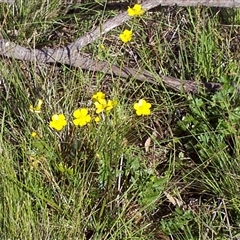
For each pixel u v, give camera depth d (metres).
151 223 1.16
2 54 1.36
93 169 1.21
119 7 1.52
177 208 1.18
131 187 1.17
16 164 1.18
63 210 1.14
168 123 1.29
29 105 1.26
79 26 1.48
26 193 1.12
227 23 1.47
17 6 1.46
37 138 1.20
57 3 1.49
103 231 1.15
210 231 1.15
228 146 1.24
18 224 1.10
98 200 1.18
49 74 1.35
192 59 1.40
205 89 1.32
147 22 1.48
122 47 1.36
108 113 1.21
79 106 1.30
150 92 1.34
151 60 1.42
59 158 1.21
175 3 1.39
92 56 1.36
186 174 1.21
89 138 1.21
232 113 1.24
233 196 1.17
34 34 1.40
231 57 1.39
